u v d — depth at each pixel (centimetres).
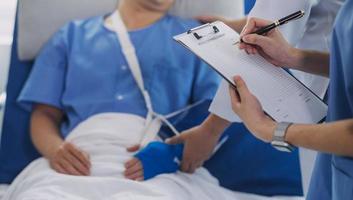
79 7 196
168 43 176
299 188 181
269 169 184
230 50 115
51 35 194
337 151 90
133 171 149
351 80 94
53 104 175
